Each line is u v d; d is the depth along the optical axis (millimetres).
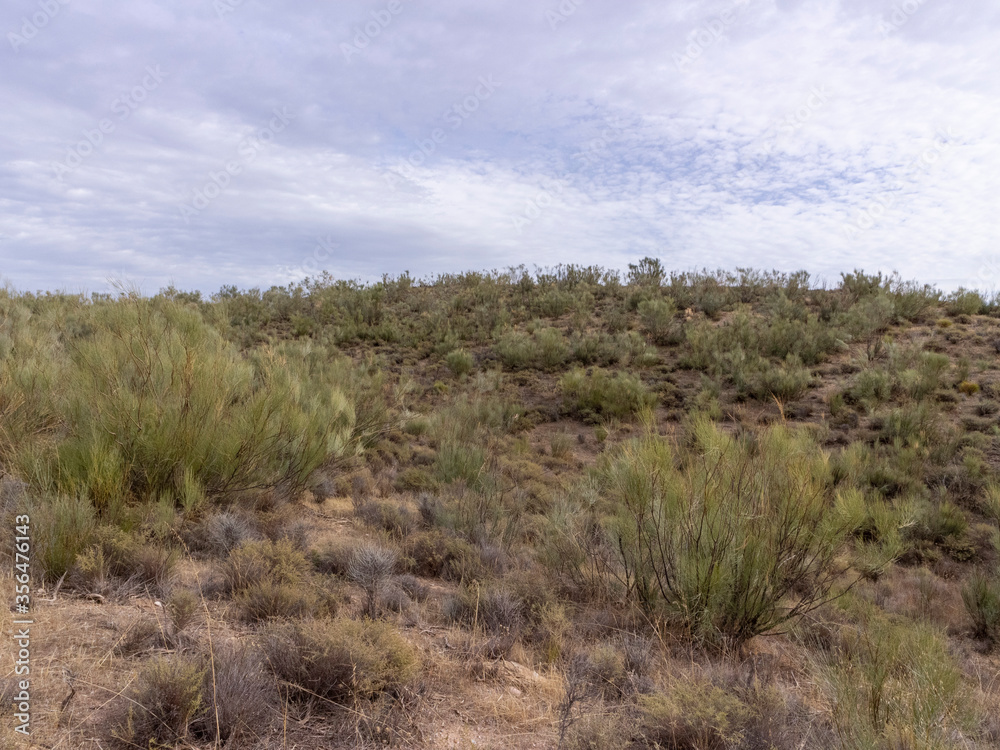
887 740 2695
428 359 19516
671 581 4758
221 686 2609
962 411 12828
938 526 8422
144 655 2988
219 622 3598
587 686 3387
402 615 4250
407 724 2840
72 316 12492
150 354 7047
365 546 5168
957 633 5801
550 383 16922
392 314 23406
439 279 29453
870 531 7242
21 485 4762
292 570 4293
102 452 5230
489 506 7422
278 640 3137
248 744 2494
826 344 17094
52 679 2662
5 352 8312
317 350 15773
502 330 20891
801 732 3002
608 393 15016
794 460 4895
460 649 3818
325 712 2840
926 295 19875
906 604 5957
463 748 2754
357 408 11469
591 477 8180
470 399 15031
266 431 6875
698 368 16938
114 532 4262
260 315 22812
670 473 4980
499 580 4961
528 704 3215
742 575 4441
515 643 3986
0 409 5844
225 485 6195
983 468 10344
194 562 4609
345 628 3189
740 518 4570
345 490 8398
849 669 3334
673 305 21016
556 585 5172
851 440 11961
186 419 6082
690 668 3873
